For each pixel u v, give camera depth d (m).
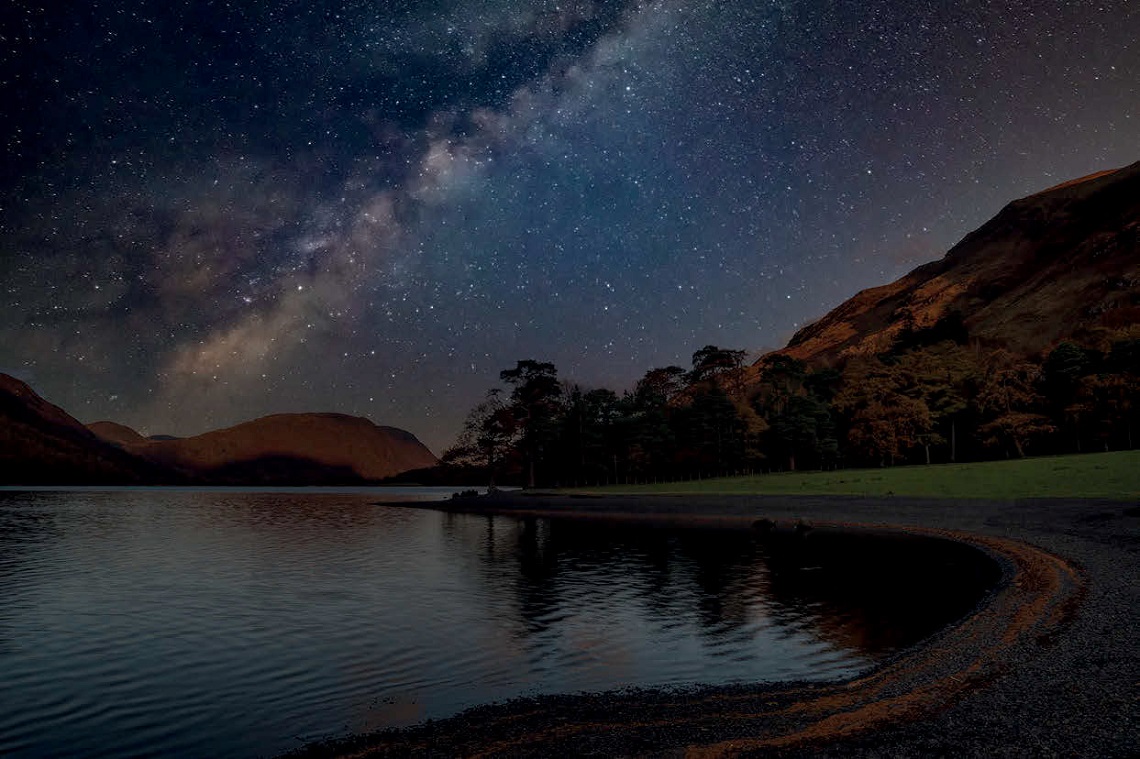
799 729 11.69
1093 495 48.22
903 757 9.86
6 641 21.28
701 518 61.91
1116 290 176.88
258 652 19.59
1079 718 10.70
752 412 111.81
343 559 41.06
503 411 138.00
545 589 29.22
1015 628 17.30
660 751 11.19
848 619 21.12
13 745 12.91
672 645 19.16
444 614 24.44
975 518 44.19
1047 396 95.00
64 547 48.59
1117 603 18.59
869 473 83.00
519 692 15.49
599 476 129.00
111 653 19.72
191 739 13.09
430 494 172.88
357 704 14.95
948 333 144.62
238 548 47.38
